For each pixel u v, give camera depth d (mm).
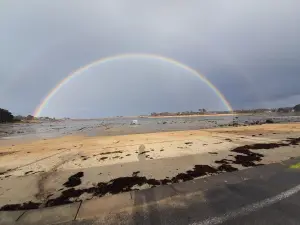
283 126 18922
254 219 2863
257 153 6914
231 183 4234
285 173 4785
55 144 11484
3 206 3594
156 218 2979
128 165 5969
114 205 3438
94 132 22578
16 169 6090
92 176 5086
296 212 3018
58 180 4891
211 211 3121
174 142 10133
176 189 4008
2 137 20172
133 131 22156
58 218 3102
